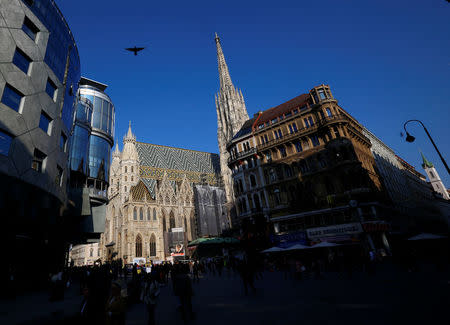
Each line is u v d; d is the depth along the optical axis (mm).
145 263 87500
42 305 17656
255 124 53906
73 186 52969
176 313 13820
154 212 104000
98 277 8883
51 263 35312
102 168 61844
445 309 9461
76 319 11469
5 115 25438
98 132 63125
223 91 122625
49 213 33031
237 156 52469
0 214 24172
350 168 39219
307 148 44438
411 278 17938
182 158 139625
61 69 36375
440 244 32938
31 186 28344
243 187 50281
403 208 55188
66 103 38156
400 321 8641
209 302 15953
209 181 134125
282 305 12906
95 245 118250
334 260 30562
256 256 38344
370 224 36781
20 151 26797
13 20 27812
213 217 109875
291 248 32062
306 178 43281
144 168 120188
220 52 132375
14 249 27547
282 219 43438
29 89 28906
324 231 38969
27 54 29125
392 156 70500
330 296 14039
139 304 17844
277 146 47438
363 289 15297
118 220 105688
